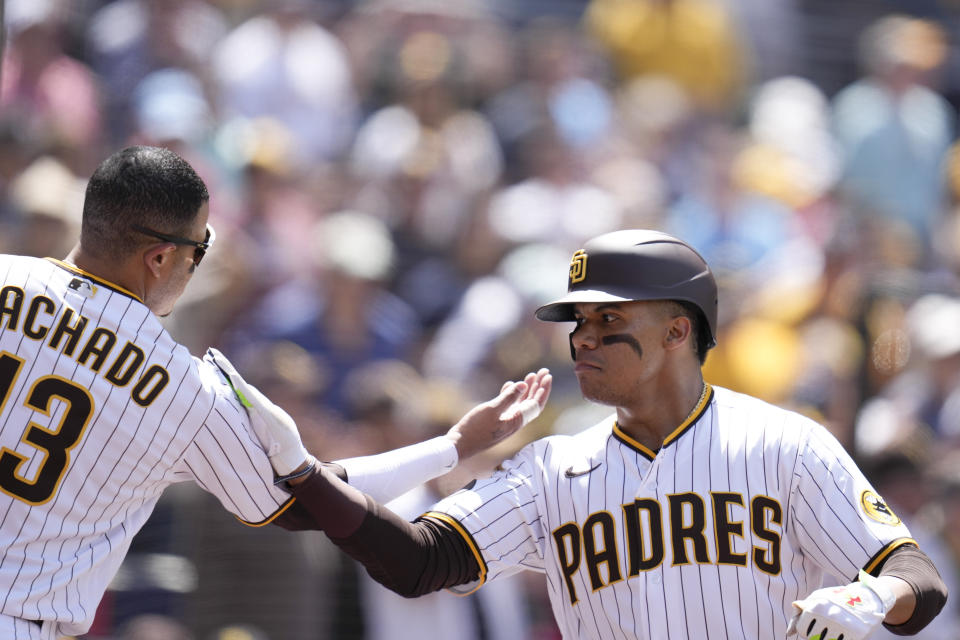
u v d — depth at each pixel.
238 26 26.53
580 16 29.86
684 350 10.37
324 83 26.45
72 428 9.48
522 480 10.59
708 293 10.38
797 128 28.75
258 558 16.69
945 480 19.64
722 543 9.96
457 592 10.64
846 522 9.85
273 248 22.47
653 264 10.20
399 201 24.52
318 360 20.30
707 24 29.67
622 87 29.53
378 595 16.84
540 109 27.31
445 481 17.12
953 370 22.03
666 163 28.25
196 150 23.78
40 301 9.57
